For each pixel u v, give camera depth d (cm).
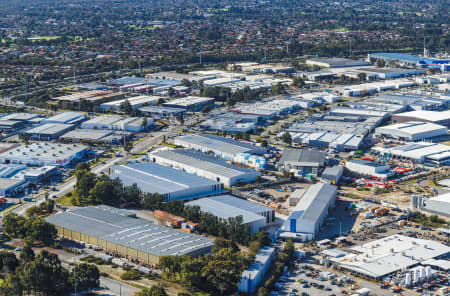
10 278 19475
